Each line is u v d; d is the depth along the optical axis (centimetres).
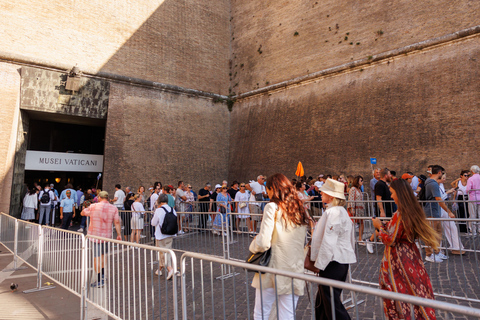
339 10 1928
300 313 442
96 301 447
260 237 296
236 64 2500
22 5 1700
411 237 309
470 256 621
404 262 305
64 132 2258
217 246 775
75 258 496
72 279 500
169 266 336
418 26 1596
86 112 1869
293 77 2102
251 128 2281
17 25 1680
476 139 1299
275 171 2039
